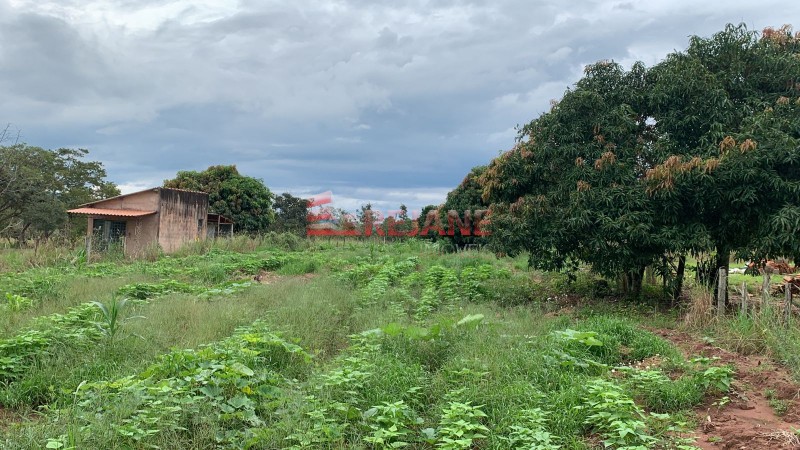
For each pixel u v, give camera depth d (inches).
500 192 522.9
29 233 1301.7
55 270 633.0
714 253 461.4
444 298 514.6
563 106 478.6
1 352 266.8
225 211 1374.3
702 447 195.9
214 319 363.6
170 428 192.4
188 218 1048.8
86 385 229.3
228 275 693.9
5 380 249.6
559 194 463.2
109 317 298.0
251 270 735.7
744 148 383.9
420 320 411.8
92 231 968.3
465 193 1061.8
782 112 425.1
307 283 595.2
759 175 385.7
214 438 195.0
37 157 1341.0
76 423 190.5
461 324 335.9
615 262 451.2
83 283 512.1
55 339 287.0
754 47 458.3
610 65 490.3
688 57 470.3
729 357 290.4
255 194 1432.1
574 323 380.8
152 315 371.9
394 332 312.8
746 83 456.8
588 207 434.9
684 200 424.2
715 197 404.5
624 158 451.5
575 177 454.0
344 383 234.4
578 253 478.0
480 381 249.4
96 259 768.9
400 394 236.1
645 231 410.3
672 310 430.0
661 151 438.0
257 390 230.2
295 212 1702.8
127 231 989.2
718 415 223.8
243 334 297.6
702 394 239.6
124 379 226.4
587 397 226.7
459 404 210.4
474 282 551.8
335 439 193.6
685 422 213.3
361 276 658.8
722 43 467.2
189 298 460.4
